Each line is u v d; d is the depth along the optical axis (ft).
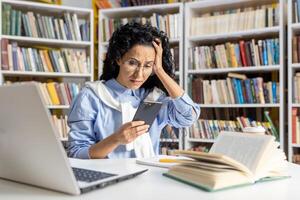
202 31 8.94
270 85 8.03
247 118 8.34
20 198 2.08
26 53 8.88
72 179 2.06
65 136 9.14
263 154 2.65
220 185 2.32
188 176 2.53
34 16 9.08
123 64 4.52
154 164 3.21
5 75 9.12
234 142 2.95
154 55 4.54
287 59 7.98
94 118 4.49
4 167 2.44
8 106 2.00
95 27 9.89
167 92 4.87
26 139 2.06
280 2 7.99
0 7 8.55
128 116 4.47
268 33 8.36
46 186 2.26
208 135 8.64
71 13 9.70
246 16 8.45
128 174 2.61
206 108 8.98
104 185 2.34
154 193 2.22
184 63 8.96
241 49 8.39
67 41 9.23
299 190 2.38
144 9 9.43
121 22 9.50
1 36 8.56
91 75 9.45
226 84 8.53
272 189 2.41
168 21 9.07
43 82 9.52
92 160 3.59
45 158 2.06
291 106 7.73
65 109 9.45
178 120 4.86
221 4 8.93
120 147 4.33
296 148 8.09
